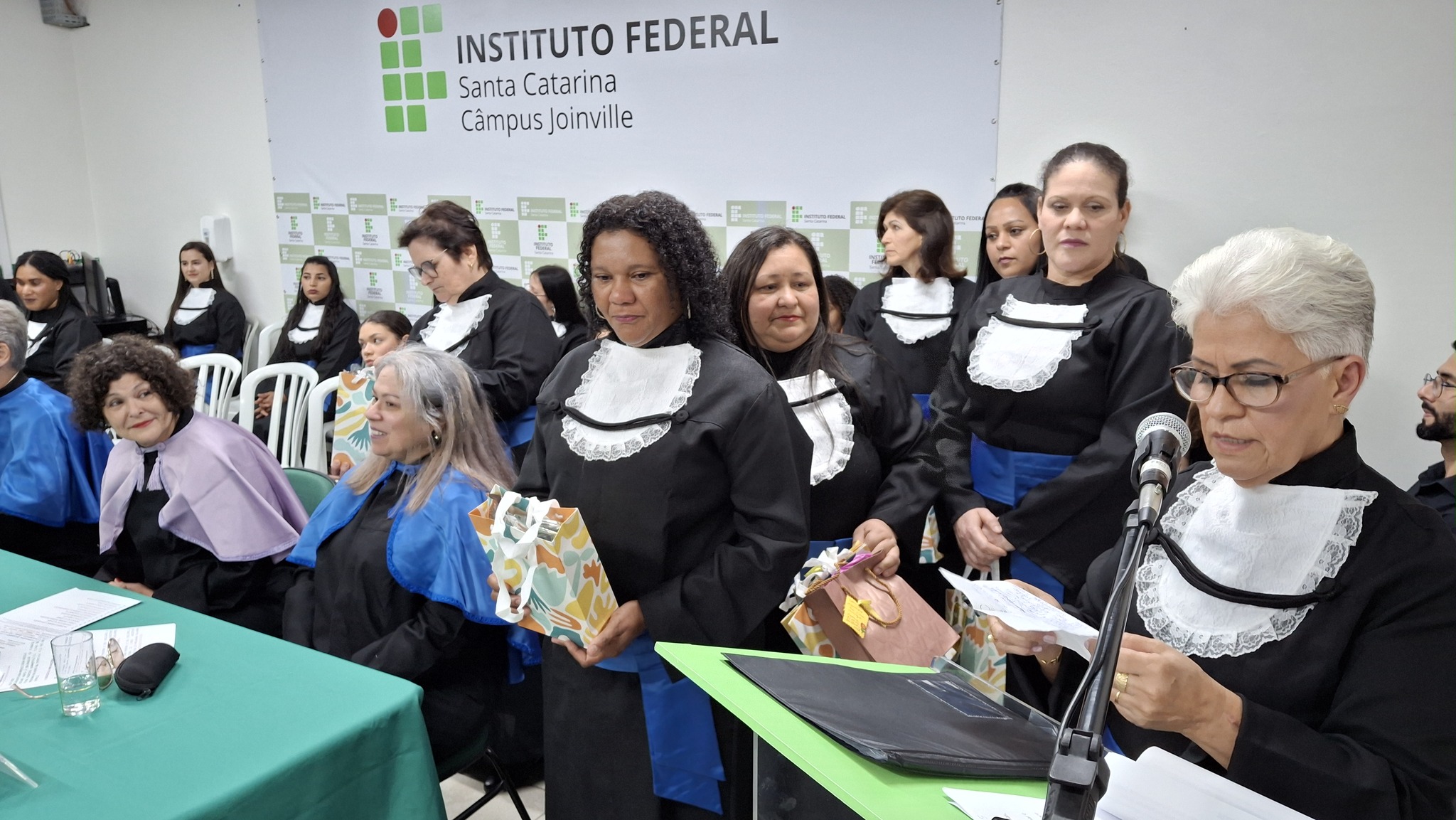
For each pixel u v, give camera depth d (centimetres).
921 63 330
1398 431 275
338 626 188
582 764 157
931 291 284
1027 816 72
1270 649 92
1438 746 82
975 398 204
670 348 149
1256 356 86
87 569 265
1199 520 103
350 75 465
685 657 98
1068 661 123
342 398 269
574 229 421
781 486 144
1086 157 191
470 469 185
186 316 515
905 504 186
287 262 518
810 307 184
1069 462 194
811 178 360
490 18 418
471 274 312
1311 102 272
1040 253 249
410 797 146
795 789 98
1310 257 85
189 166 542
